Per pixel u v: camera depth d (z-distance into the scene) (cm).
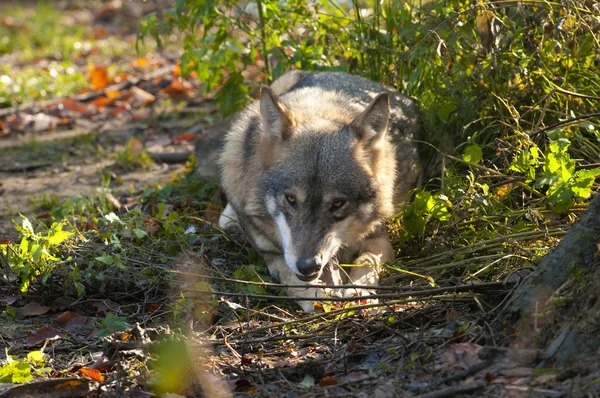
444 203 944
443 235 947
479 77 1075
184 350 684
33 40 2783
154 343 722
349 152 930
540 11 1074
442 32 1083
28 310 910
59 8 3288
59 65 2433
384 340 747
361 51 1266
